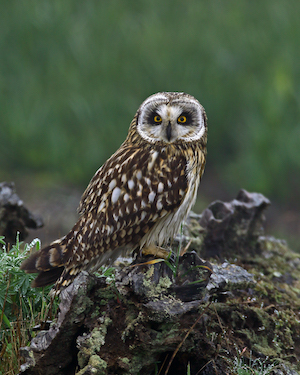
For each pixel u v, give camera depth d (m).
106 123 22.72
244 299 8.12
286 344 7.38
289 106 22.56
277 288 9.16
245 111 23.73
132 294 6.20
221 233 9.87
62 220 18.16
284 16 24.91
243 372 6.38
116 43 24.11
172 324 6.03
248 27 25.12
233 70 23.98
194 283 6.16
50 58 23.94
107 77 23.53
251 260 10.09
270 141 22.05
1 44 24.05
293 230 19.08
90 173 22.19
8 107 23.30
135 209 6.96
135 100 23.17
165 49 24.11
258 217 10.29
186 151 7.37
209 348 6.30
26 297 7.10
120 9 25.31
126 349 6.10
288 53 23.78
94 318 6.18
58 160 22.45
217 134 23.97
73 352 6.27
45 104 23.17
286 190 21.59
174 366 6.45
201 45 24.23
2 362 6.54
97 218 6.96
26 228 10.45
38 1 24.61
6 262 7.23
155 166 7.13
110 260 7.29
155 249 7.30
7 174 21.97
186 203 7.33
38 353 6.13
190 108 7.38
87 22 24.56
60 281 6.91
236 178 22.25
